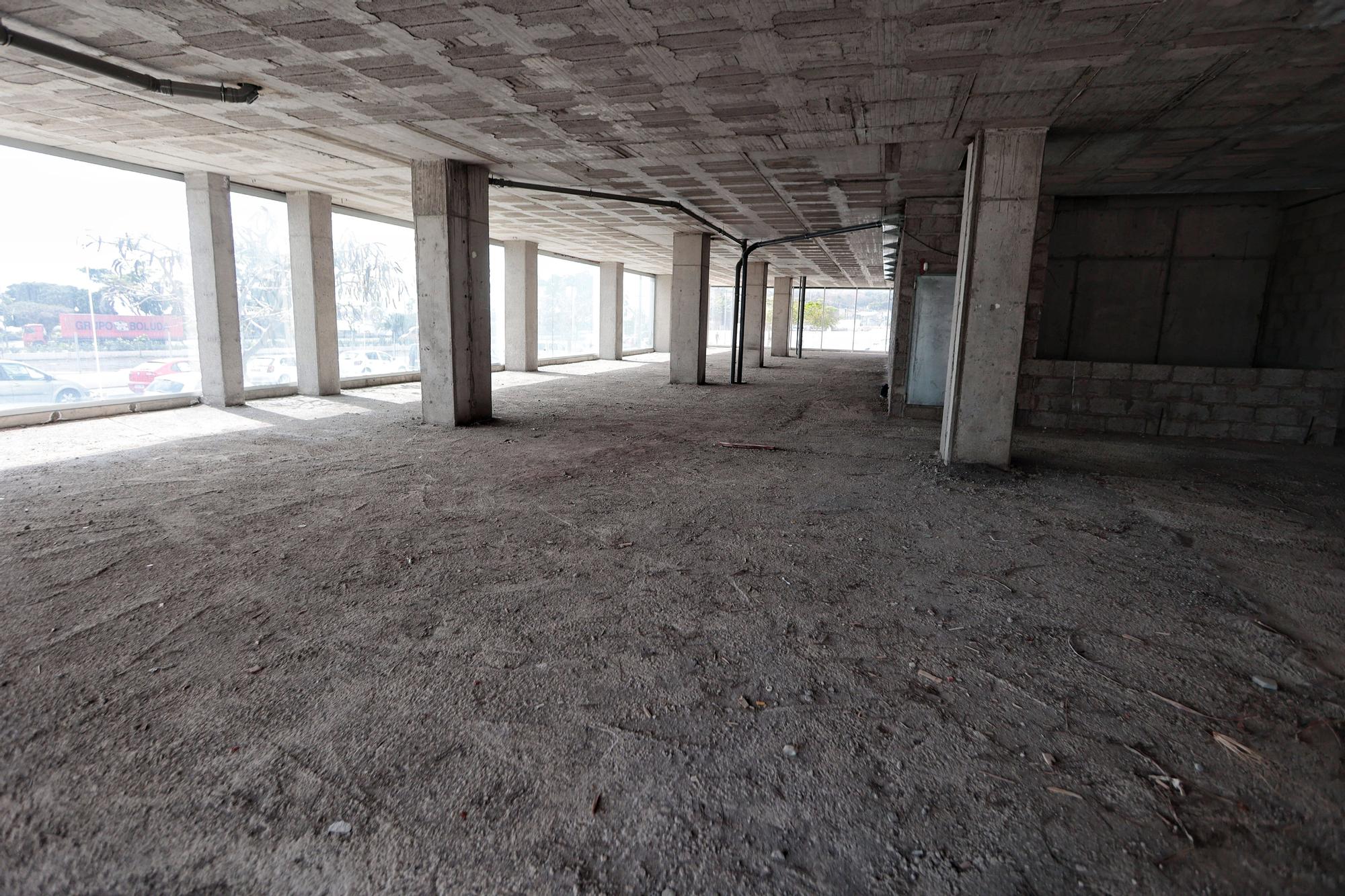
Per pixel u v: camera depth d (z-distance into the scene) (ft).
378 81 18.56
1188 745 8.56
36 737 8.20
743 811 7.23
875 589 13.28
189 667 9.90
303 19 14.70
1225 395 31.01
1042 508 19.21
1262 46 14.70
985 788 7.68
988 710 9.25
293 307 41.32
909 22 13.93
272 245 39.83
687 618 11.88
